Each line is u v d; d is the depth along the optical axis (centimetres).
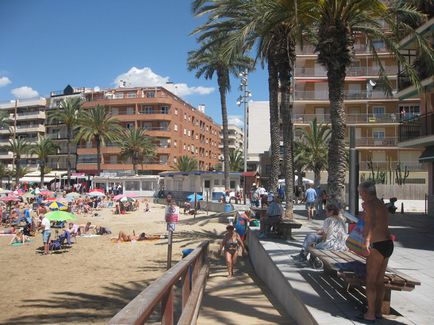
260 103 8212
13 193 4444
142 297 294
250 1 1717
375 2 1037
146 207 4141
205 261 1084
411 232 1465
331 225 720
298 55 5531
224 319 666
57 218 1922
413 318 485
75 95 9181
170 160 7919
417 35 1287
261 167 6731
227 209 3169
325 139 4756
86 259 1656
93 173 8112
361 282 500
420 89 1357
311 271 747
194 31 2377
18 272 1426
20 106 9869
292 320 634
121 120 7938
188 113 8969
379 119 5288
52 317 884
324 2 1059
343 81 1076
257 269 1177
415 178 5116
